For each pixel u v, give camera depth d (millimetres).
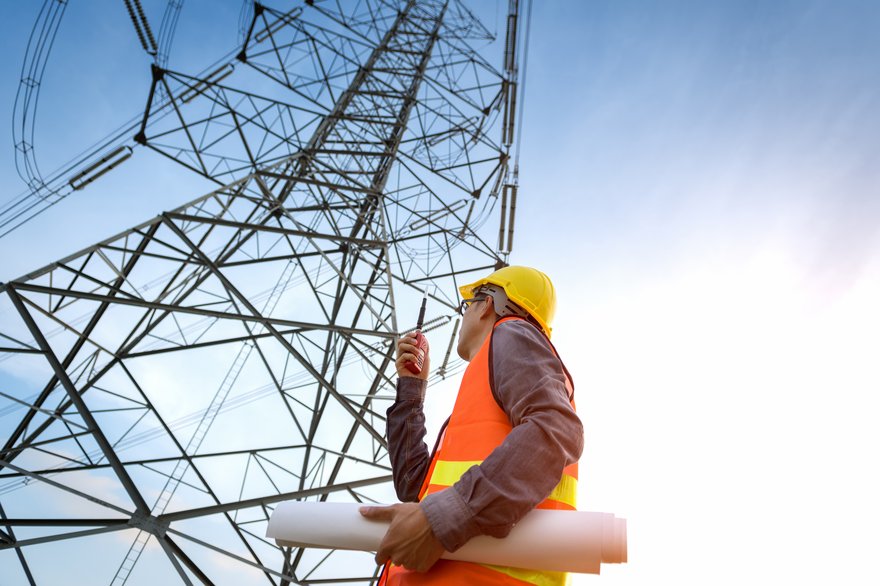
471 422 1815
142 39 14273
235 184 13250
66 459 10500
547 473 1563
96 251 11000
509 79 17766
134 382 11078
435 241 16422
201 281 12766
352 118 17406
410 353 2467
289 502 1781
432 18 24844
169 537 9227
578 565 1515
